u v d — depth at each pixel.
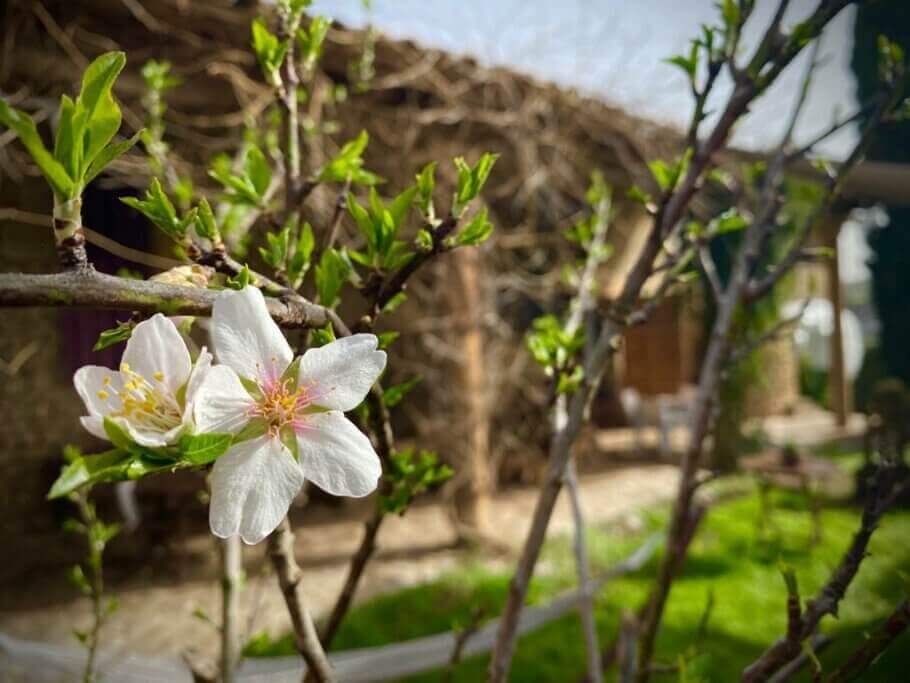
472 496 1.37
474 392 1.39
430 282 1.44
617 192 1.69
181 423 0.11
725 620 0.92
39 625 1.06
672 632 0.88
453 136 1.33
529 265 1.59
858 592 0.85
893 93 0.28
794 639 0.18
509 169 1.49
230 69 0.94
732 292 0.33
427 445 1.42
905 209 2.47
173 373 0.12
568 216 1.64
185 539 1.38
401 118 1.21
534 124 1.39
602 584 1.05
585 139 1.55
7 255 1.01
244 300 0.12
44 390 1.43
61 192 0.11
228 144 0.96
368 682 0.77
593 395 0.24
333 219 0.22
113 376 0.12
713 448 1.94
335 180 0.24
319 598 1.11
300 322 0.14
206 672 0.25
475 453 1.38
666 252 0.27
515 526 1.49
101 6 0.94
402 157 1.21
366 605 1.05
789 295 2.11
